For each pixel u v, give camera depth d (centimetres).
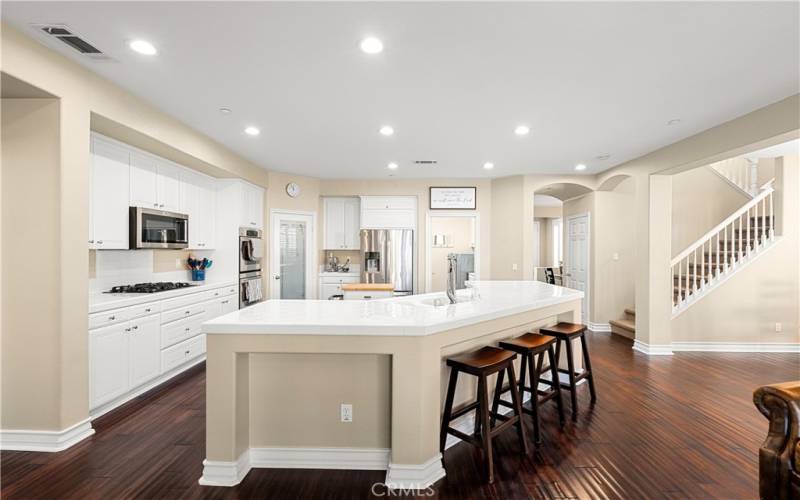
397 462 206
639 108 320
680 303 490
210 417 207
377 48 227
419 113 332
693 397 328
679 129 373
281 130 379
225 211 491
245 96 296
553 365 284
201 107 318
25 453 232
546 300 303
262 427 225
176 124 348
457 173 584
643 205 474
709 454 237
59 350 235
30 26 204
